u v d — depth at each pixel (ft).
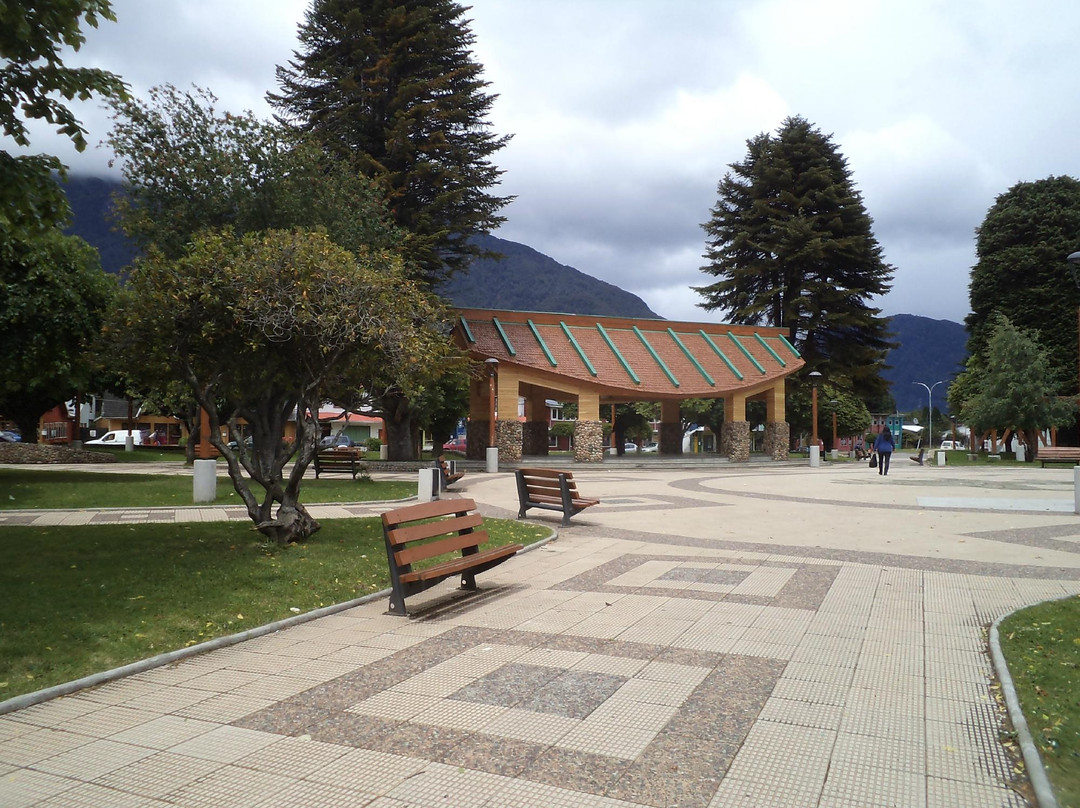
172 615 21.66
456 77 116.78
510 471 100.83
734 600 23.76
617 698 15.31
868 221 178.29
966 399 173.06
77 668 17.47
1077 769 11.76
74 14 24.27
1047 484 72.18
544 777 11.86
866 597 23.94
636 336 127.44
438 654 18.67
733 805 10.91
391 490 61.87
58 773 12.32
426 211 109.60
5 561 28.63
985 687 15.78
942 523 41.78
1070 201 158.61
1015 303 159.63
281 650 19.35
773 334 140.05
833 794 11.24
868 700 15.08
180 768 12.46
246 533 35.99
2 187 25.02
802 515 46.37
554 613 22.50
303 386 35.60
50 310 56.29
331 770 12.27
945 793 11.28
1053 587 25.09
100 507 46.75
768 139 189.16
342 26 112.88
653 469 109.40
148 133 72.90
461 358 96.94
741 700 15.14
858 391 186.70
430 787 11.59
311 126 114.11
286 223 76.23
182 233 73.26
